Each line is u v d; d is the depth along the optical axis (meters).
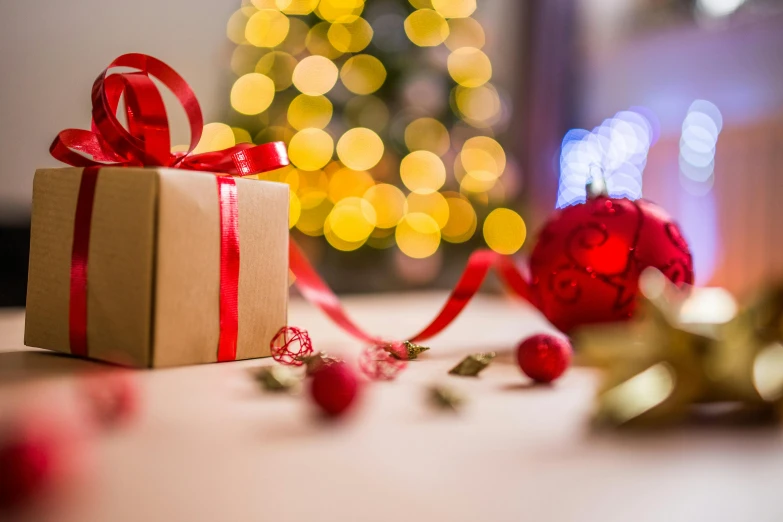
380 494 0.33
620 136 1.33
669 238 0.52
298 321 0.72
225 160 0.50
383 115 1.12
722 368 0.38
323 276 1.27
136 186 0.46
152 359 0.46
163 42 1.34
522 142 1.64
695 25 1.20
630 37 1.33
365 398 0.42
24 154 1.24
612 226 0.52
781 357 0.39
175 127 1.21
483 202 1.23
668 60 1.24
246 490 0.33
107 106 0.48
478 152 1.39
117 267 0.46
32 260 0.50
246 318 0.49
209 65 1.37
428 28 1.13
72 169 0.48
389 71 1.10
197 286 0.47
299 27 1.12
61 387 0.43
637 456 0.36
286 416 0.39
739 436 0.38
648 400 0.38
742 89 1.11
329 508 0.32
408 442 0.37
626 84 1.33
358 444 0.37
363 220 1.12
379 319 0.77
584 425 0.39
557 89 1.50
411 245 1.17
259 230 0.50
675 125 1.23
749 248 1.09
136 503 0.32
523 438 0.38
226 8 1.38
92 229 0.47
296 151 1.08
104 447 0.36
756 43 1.09
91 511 0.31
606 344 0.39
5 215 1.13
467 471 0.34
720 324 0.39
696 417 0.40
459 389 0.45
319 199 1.11
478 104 1.31
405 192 1.22
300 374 0.44
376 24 1.13
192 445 0.36
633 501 0.33
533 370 0.46
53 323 0.49
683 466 0.35
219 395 0.42
